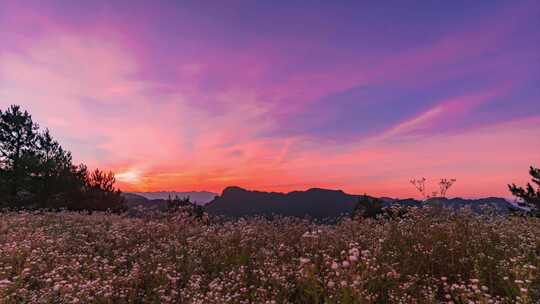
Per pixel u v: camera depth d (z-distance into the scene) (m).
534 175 21.45
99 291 6.93
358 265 6.52
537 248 8.90
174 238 12.14
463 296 5.97
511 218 12.04
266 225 13.60
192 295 7.02
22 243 10.03
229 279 7.97
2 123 27.67
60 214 18.16
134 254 10.18
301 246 10.52
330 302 5.75
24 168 27.05
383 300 6.39
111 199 28.70
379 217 13.48
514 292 6.12
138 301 7.23
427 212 11.94
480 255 7.98
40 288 7.36
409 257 8.52
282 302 6.59
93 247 10.72
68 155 30.42
